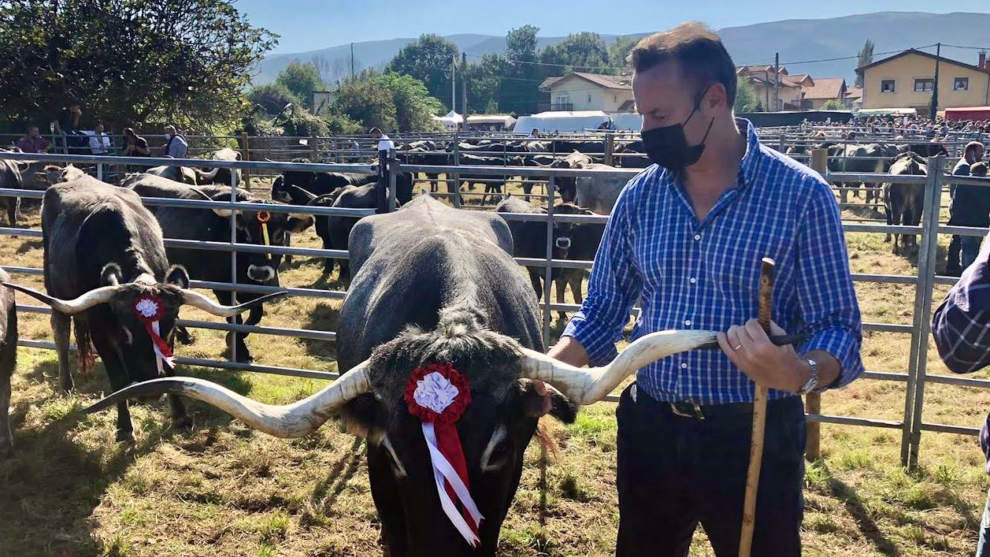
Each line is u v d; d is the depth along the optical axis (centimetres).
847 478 507
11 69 2597
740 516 239
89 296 470
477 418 238
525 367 249
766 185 230
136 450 532
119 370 535
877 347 833
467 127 6366
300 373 636
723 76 226
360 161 2556
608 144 1853
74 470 507
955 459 542
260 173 2383
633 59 236
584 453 541
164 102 2834
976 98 7588
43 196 672
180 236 836
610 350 271
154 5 2736
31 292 426
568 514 463
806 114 4800
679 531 261
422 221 420
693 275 237
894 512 462
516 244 969
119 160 673
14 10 2633
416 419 237
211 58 2852
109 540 427
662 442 247
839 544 434
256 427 240
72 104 2648
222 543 431
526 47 13438
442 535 235
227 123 3025
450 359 245
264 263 817
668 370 240
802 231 228
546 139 2391
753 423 221
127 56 2741
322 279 1142
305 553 422
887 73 7844
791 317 239
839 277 226
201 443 548
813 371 208
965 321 190
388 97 5256
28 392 639
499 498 250
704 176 238
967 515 461
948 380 514
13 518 448
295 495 473
